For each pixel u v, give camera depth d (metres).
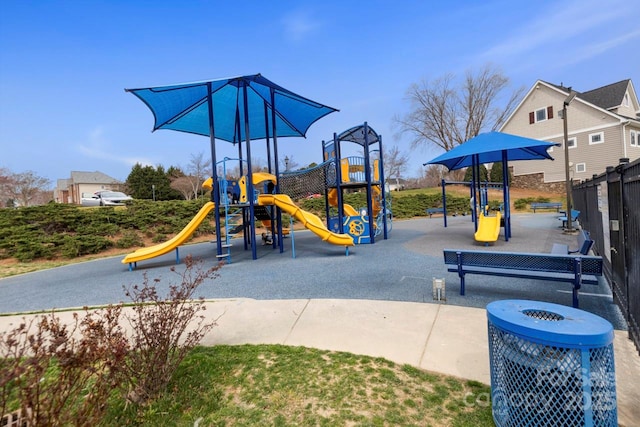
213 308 4.54
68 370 1.87
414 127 36.41
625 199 3.38
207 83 8.09
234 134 12.82
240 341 3.46
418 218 21.19
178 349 2.73
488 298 4.45
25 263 10.70
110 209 14.32
